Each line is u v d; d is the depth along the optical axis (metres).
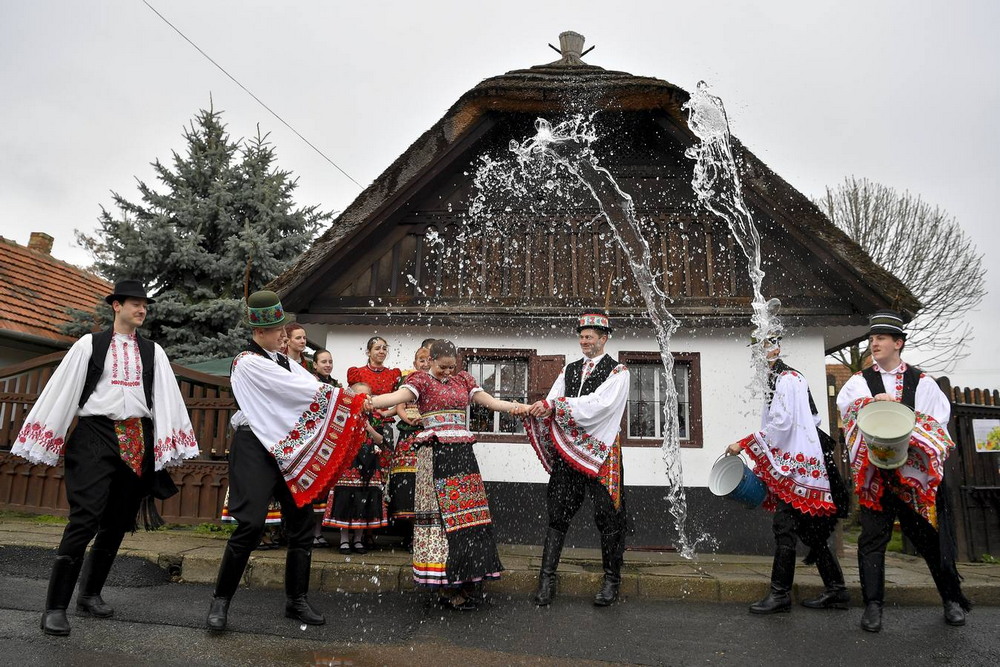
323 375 5.37
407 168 6.70
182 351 11.15
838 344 7.43
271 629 3.41
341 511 5.16
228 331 11.30
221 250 12.36
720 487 4.60
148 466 3.53
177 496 6.21
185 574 4.56
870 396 4.06
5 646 2.91
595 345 4.45
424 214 6.93
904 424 3.70
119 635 3.17
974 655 3.36
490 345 6.45
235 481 3.43
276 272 12.16
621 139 7.05
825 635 3.68
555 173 7.02
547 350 6.44
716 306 6.49
